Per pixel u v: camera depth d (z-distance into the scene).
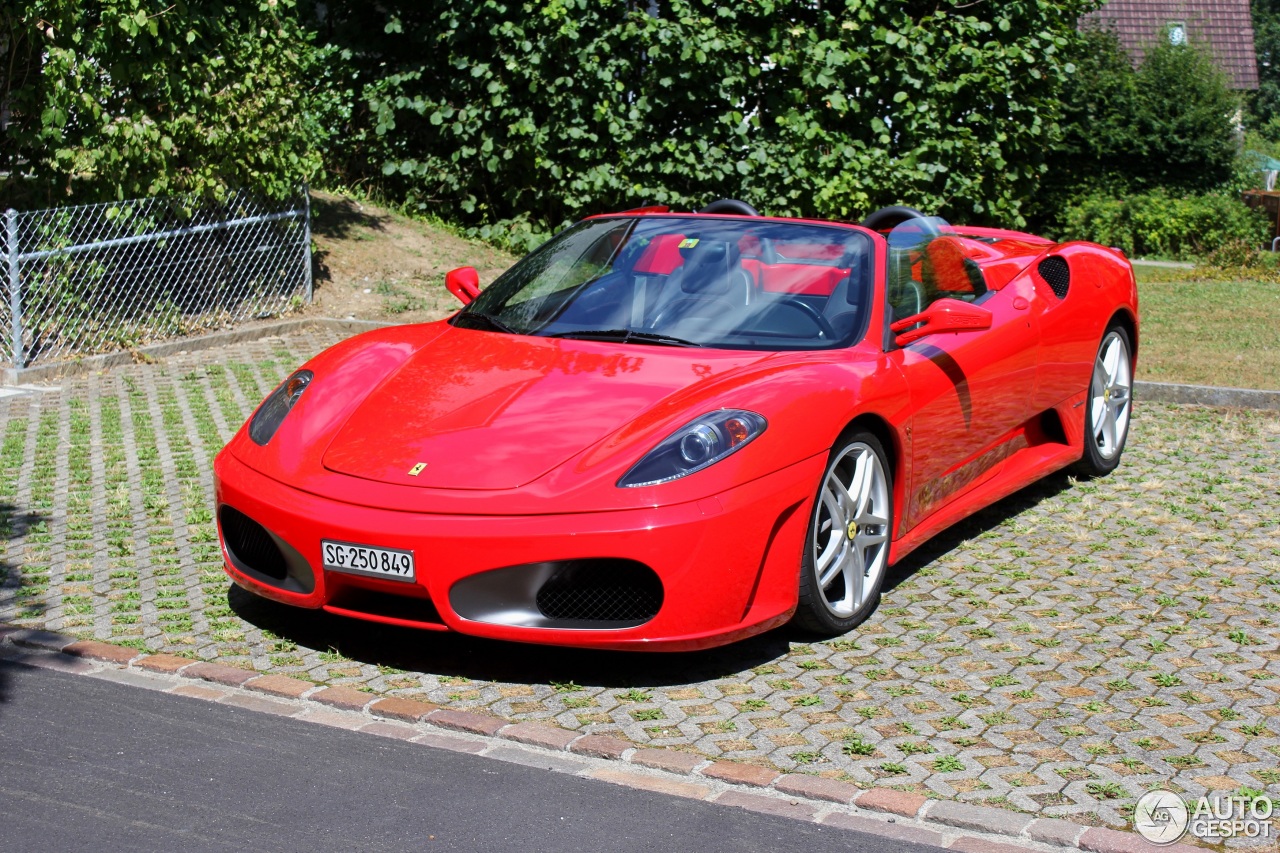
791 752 3.42
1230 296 12.05
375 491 3.88
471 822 3.03
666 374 4.28
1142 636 4.30
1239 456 6.72
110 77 8.40
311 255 10.66
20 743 3.40
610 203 12.34
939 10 12.60
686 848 2.93
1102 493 6.05
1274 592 4.73
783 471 3.93
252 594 4.59
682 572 3.70
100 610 4.40
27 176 8.42
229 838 2.94
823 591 4.18
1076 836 2.97
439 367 4.50
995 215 13.09
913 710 3.70
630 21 11.82
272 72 9.47
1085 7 13.90
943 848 2.95
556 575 3.71
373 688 3.80
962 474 5.16
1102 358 6.27
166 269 9.04
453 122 12.28
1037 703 3.76
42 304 8.16
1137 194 25.59
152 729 3.51
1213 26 44.91
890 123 12.55
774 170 12.01
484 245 12.21
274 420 4.43
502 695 3.77
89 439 6.66
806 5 12.29
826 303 4.71
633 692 3.81
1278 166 33.34
